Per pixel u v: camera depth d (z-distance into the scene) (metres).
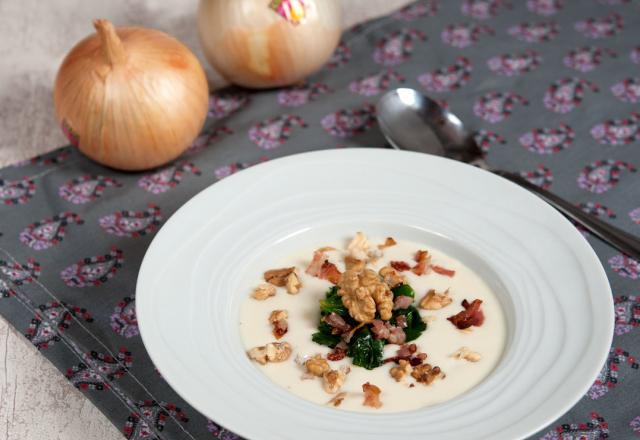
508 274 0.62
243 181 0.67
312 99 0.82
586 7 0.91
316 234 0.65
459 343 0.60
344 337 0.60
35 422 0.60
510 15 0.91
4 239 0.70
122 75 0.71
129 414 0.59
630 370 0.60
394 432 0.53
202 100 0.74
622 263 0.67
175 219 0.64
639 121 0.78
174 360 0.56
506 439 0.52
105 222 0.71
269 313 0.62
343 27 0.91
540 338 0.58
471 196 0.66
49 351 0.63
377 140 0.77
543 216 0.64
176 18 0.91
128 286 0.67
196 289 0.60
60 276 0.68
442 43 0.87
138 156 0.73
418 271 0.64
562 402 0.54
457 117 0.79
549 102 0.80
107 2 0.92
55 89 0.73
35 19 0.91
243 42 0.77
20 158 0.77
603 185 0.73
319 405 0.55
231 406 0.54
